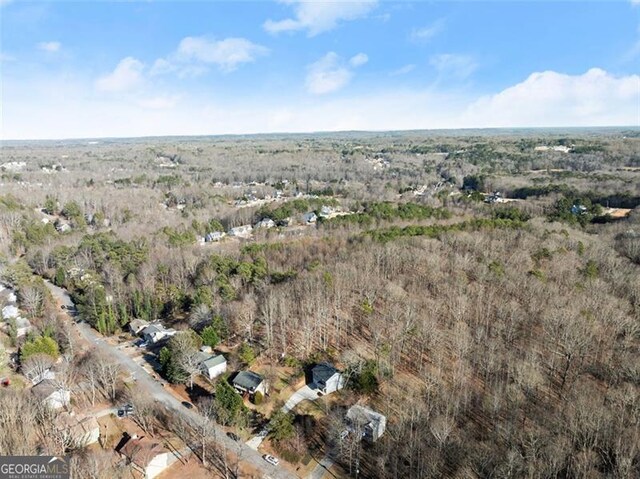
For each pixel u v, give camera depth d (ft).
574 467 169.48
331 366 246.27
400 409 216.33
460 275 326.65
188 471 185.78
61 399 224.74
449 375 239.30
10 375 249.55
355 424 198.08
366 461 191.93
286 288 312.50
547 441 178.60
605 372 232.12
